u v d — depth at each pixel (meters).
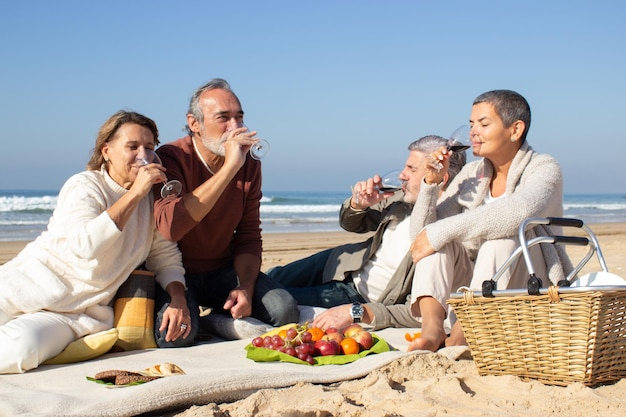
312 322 4.87
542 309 3.40
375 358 3.80
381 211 5.30
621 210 49.81
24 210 34.03
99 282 4.20
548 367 3.43
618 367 3.46
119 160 4.24
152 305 4.43
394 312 4.87
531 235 4.17
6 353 3.70
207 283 5.12
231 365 3.87
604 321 3.30
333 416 2.95
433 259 4.20
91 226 4.01
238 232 5.22
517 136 4.35
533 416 2.97
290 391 3.28
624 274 8.15
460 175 4.83
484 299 3.53
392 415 2.95
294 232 23.08
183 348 4.39
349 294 5.36
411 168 4.93
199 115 4.70
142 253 4.42
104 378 3.52
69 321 4.05
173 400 3.13
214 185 4.39
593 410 3.03
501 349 3.55
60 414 2.93
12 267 4.14
